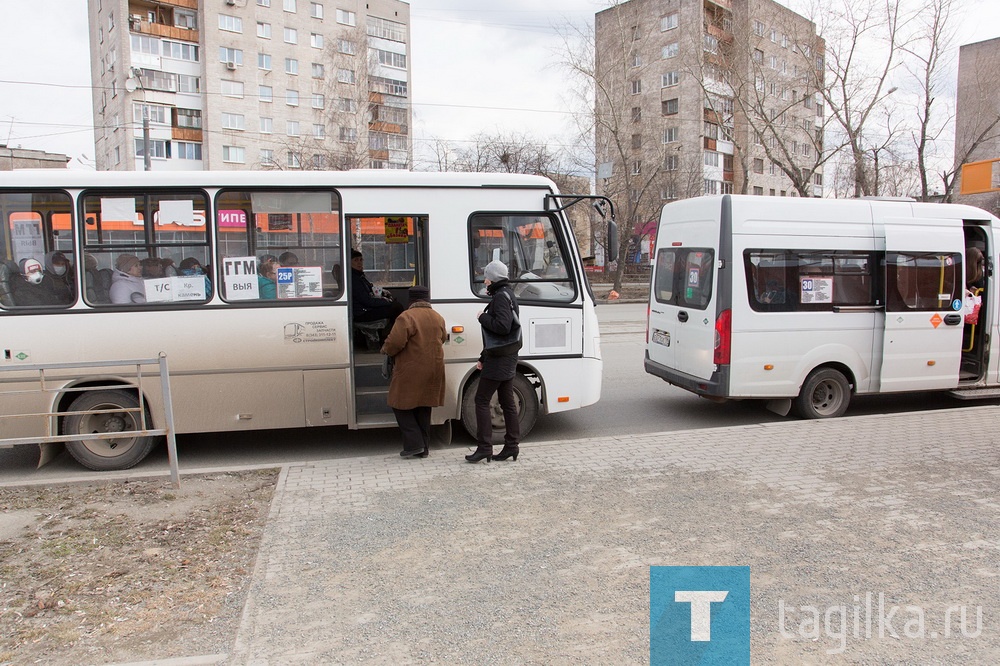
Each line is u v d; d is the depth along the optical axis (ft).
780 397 26.13
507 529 15.25
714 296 25.45
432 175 22.65
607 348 49.21
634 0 120.88
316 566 13.52
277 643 10.87
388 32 189.47
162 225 21.31
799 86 107.04
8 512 16.60
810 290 26.12
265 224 21.79
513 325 19.88
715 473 18.99
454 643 10.85
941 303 27.81
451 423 24.58
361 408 22.43
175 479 18.43
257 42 163.73
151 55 153.28
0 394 20.62
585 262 24.30
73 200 20.85
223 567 13.65
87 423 21.17
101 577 13.21
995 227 28.78
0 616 11.78
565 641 10.90
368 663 10.33
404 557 13.91
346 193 22.09
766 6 100.94
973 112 109.50
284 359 21.88
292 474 19.26
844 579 12.96
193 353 21.43
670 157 146.30
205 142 160.15
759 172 178.91
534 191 23.22
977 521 15.60
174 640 11.05
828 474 18.89
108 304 21.09
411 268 25.82
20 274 20.77
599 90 117.91
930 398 32.37
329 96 154.30
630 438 22.86
